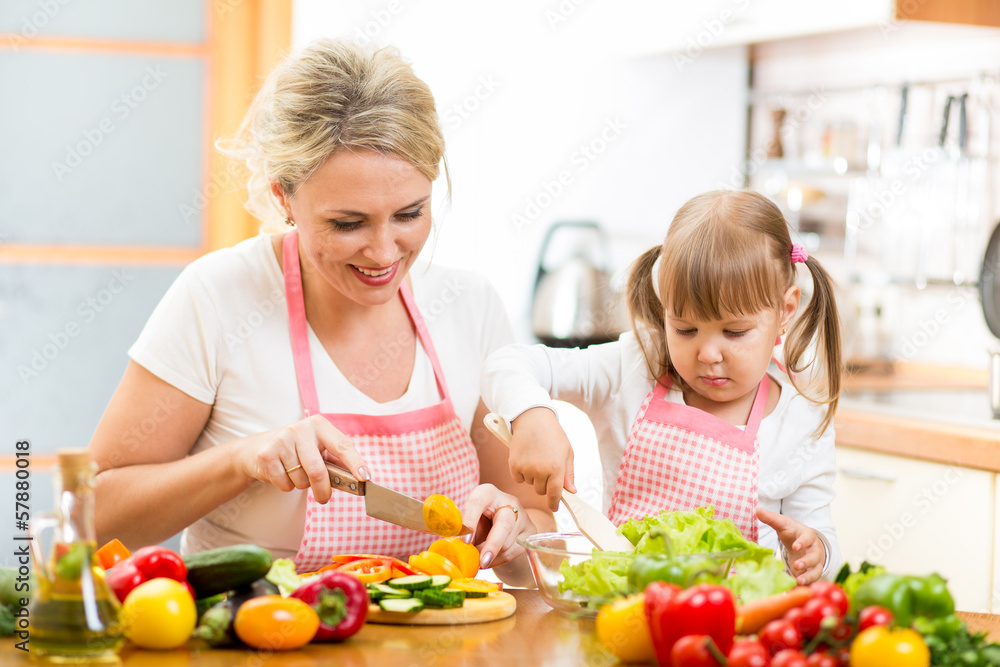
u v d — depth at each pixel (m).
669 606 0.88
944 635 0.89
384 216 1.22
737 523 1.43
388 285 1.29
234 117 2.78
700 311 1.35
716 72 3.11
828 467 1.51
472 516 1.29
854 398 2.30
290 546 1.40
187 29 2.75
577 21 3.05
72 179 2.71
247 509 1.39
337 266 1.27
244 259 1.45
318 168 1.20
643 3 2.92
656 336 1.52
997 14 2.29
